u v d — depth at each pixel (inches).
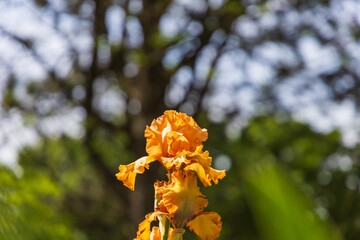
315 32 384.8
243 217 344.8
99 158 427.8
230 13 364.5
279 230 35.4
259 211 35.4
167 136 72.0
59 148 463.5
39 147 442.3
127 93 427.2
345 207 288.8
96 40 365.4
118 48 381.1
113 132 427.5
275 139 414.9
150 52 381.7
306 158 365.7
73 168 514.6
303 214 35.7
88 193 536.1
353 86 391.2
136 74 415.5
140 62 360.8
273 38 395.2
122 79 419.5
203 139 72.6
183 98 405.7
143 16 377.1
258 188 35.4
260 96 434.9
